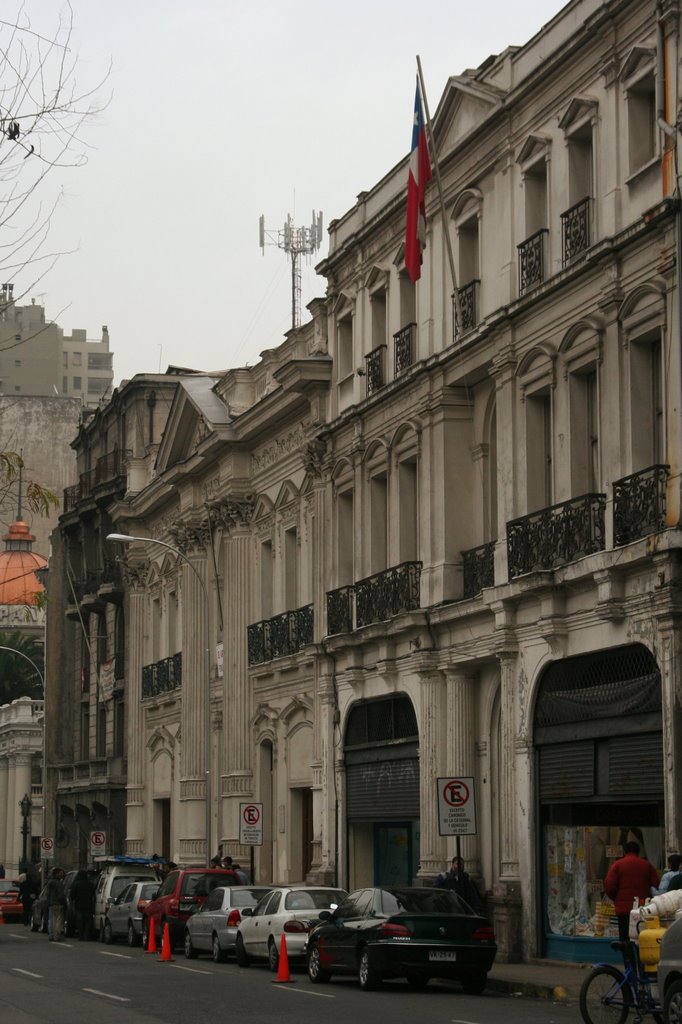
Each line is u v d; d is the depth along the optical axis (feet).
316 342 163.32
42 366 529.86
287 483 169.37
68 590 287.07
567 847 107.45
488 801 123.95
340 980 105.09
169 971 113.91
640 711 97.71
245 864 176.14
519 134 116.98
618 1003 67.56
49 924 175.42
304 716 163.12
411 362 136.26
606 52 104.37
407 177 138.92
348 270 152.97
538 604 110.01
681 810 91.15
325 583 156.25
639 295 99.14
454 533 128.16
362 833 148.15
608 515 101.19
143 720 229.04
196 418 195.93
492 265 121.80
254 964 122.42
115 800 246.27
